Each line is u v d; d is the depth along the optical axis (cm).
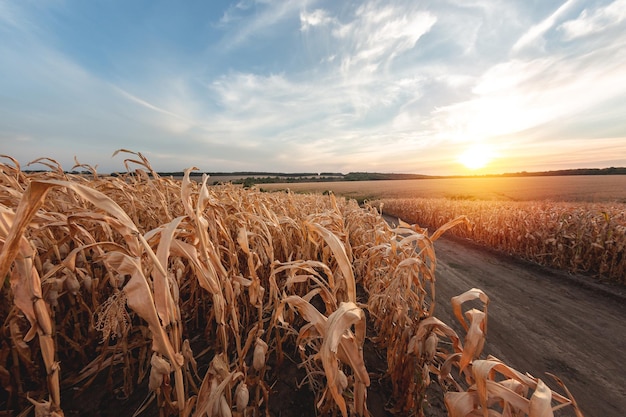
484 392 123
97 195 103
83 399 217
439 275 666
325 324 130
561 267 707
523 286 594
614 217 741
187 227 158
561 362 334
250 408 175
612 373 314
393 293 243
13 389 197
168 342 112
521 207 1366
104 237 250
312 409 222
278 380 247
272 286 212
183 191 138
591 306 492
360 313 124
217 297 140
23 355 184
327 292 170
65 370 238
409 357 214
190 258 133
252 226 272
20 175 288
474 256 863
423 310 228
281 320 169
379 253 332
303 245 326
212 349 278
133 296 106
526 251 817
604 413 260
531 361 336
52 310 193
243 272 327
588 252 670
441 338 375
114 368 256
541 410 104
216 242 182
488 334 394
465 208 1546
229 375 130
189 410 129
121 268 108
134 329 230
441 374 188
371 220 506
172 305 115
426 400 243
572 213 816
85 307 228
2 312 204
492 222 1018
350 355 136
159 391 139
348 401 200
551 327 416
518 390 124
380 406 233
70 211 189
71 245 240
